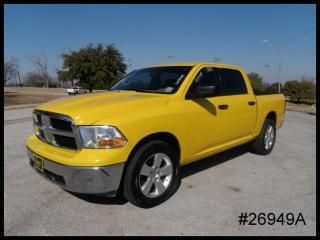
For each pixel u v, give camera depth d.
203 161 6.18
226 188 4.76
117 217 3.76
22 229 3.47
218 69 5.36
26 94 44.88
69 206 4.02
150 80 4.98
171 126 4.12
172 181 4.25
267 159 6.49
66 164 3.52
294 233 3.55
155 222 3.67
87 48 39.62
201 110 4.62
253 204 4.22
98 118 3.56
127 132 3.61
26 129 10.08
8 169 5.46
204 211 3.97
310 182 5.14
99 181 3.49
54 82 90.94
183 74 4.75
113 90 5.11
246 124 5.83
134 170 3.75
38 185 4.70
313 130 11.50
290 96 40.38
